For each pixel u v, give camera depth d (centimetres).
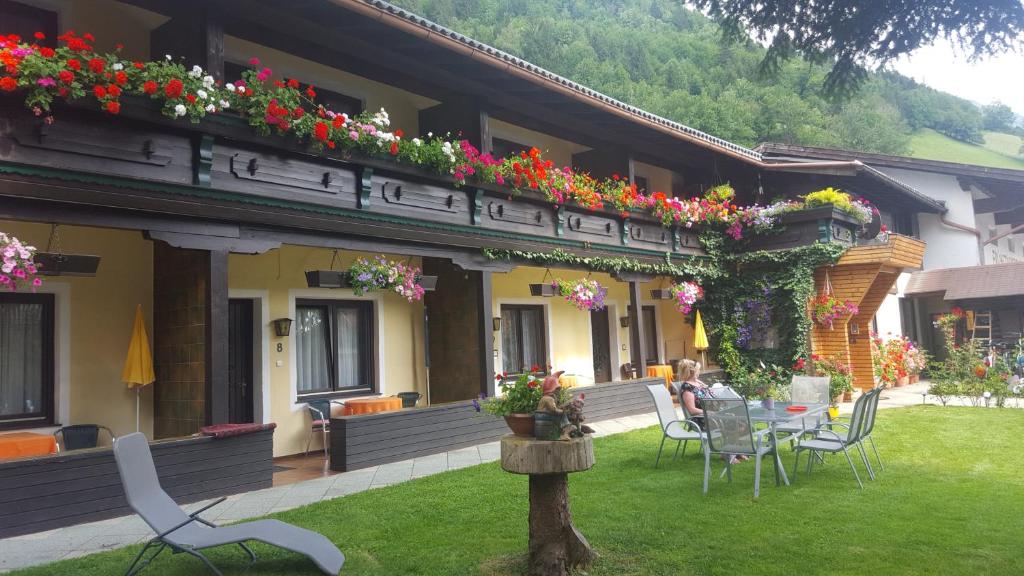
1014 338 1769
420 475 727
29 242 714
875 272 1344
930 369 1750
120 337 770
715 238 1459
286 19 770
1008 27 468
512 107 1070
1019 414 1080
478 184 948
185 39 725
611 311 1505
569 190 1087
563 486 435
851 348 1491
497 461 789
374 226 830
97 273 757
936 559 428
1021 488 608
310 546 420
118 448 412
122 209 615
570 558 427
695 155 1477
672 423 776
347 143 773
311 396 959
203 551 480
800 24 530
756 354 1424
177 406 743
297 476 759
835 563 425
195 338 718
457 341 1037
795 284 1371
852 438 643
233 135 682
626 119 1152
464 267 953
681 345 1586
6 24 691
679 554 446
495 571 427
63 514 552
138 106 609
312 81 948
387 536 498
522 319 1310
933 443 843
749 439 606
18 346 709
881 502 566
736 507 559
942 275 1838
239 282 884
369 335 1038
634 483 648
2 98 541
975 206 2155
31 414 712
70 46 570
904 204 1912
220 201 682
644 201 1256
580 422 439
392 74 943
